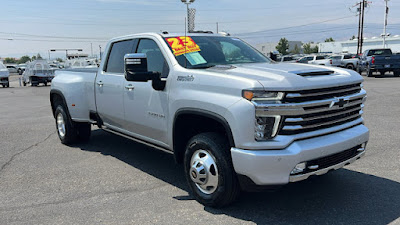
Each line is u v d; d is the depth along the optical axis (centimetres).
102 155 618
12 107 1380
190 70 403
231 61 463
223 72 377
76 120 642
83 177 505
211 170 372
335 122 367
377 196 408
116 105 532
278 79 335
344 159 373
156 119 450
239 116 332
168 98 423
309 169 339
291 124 331
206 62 442
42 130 859
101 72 575
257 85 327
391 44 6262
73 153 636
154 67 468
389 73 2845
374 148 600
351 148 376
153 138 476
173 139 423
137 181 484
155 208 393
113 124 564
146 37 491
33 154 635
